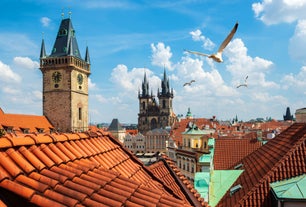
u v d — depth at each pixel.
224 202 16.77
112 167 10.53
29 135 8.06
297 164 14.55
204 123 107.12
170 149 92.56
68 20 108.50
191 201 14.38
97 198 6.60
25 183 5.96
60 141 9.30
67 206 5.73
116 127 188.38
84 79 112.31
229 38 10.84
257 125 145.00
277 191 12.56
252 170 18.61
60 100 102.75
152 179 12.39
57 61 102.88
